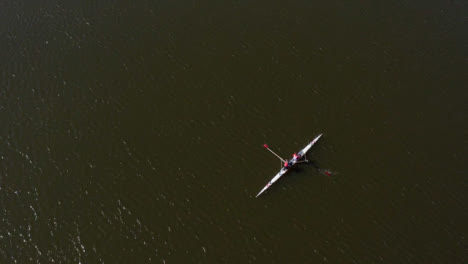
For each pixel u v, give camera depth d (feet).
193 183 116.78
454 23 151.33
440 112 129.39
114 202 113.39
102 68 139.13
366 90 134.82
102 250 106.32
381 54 143.43
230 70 139.54
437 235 109.40
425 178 117.80
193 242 107.76
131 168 119.14
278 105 131.64
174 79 137.18
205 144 123.65
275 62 141.59
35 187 115.65
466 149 122.21
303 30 150.00
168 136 124.98
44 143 123.24
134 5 155.74
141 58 142.00
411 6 155.94
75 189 115.55
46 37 146.51
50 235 108.37
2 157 120.37
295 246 107.96
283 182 116.98
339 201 114.52
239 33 149.07
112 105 131.03
